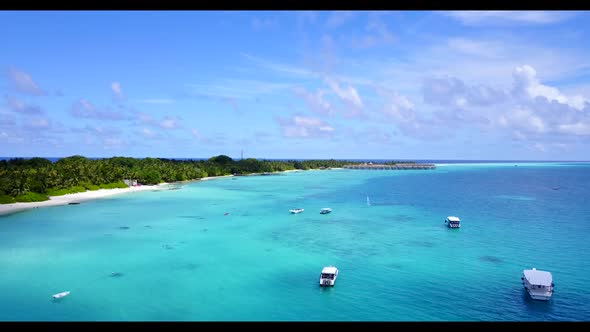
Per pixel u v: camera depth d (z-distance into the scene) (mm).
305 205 120750
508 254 64625
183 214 102125
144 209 110438
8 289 48188
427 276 53938
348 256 63188
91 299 45531
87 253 63875
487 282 51625
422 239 74938
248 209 111875
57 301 44781
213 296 46906
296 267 57656
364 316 42000
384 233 80188
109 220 92750
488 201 130750
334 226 87125
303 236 77125
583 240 74000
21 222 89312
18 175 122500
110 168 171375
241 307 43969
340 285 50625
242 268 57000
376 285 50656
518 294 47844
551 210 110750
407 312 43062
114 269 56000
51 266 57125
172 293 47688
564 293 48125
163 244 70125
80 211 105625
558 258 62250
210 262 59656
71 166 156750
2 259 60156
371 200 133375
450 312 42969
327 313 42750
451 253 64938
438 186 192625
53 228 82875
